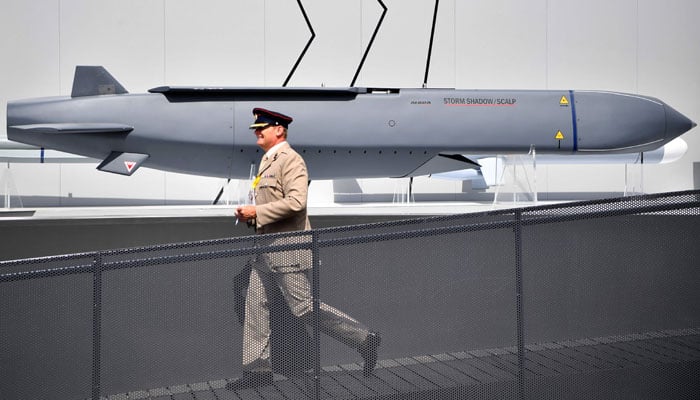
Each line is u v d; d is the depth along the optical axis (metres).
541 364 5.10
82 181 15.41
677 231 5.11
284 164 6.82
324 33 16.25
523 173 12.89
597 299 5.11
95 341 4.79
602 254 5.10
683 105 17.11
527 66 16.78
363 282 4.95
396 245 4.98
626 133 13.36
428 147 12.70
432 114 12.67
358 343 4.98
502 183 12.88
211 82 15.78
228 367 4.94
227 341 4.93
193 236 11.80
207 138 12.34
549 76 16.83
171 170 13.12
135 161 12.48
